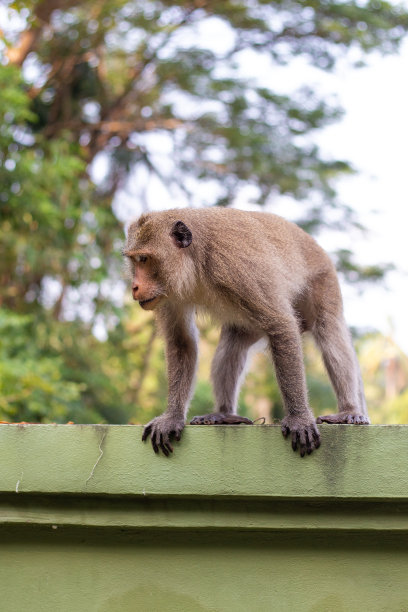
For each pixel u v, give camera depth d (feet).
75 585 16.07
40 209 54.44
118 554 16.11
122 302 69.36
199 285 18.79
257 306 17.76
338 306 21.44
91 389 67.72
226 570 15.79
